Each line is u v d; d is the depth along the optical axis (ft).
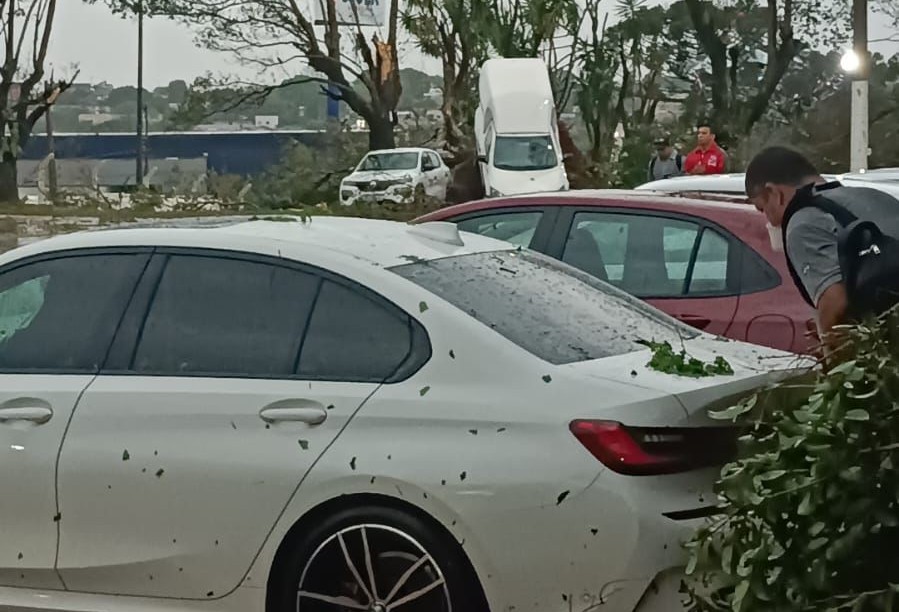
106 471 16.07
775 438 11.34
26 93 120.26
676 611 14.19
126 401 16.24
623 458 14.23
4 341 17.44
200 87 124.47
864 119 72.02
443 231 18.29
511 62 101.81
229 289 16.61
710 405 14.88
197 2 120.98
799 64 119.55
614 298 18.25
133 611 16.19
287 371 15.83
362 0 121.90
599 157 110.73
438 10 114.32
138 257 17.25
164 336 16.63
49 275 17.62
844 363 11.09
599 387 14.67
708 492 14.61
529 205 25.59
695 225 23.71
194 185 89.20
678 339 17.17
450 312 15.49
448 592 14.66
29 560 16.60
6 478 16.60
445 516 14.57
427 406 14.97
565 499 14.24
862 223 15.44
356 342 15.72
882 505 10.69
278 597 15.48
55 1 120.26
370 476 14.83
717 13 115.96
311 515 15.20
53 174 112.06
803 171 16.44
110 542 16.15
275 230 17.31
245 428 15.61
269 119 165.99
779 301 22.33
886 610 10.57
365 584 15.03
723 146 108.99
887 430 10.70
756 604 11.01
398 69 122.72
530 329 15.81
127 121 176.96
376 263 16.24
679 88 119.24
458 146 115.85
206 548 15.64
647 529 14.07
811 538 10.84
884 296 15.30
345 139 120.26
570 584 14.28
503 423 14.65
